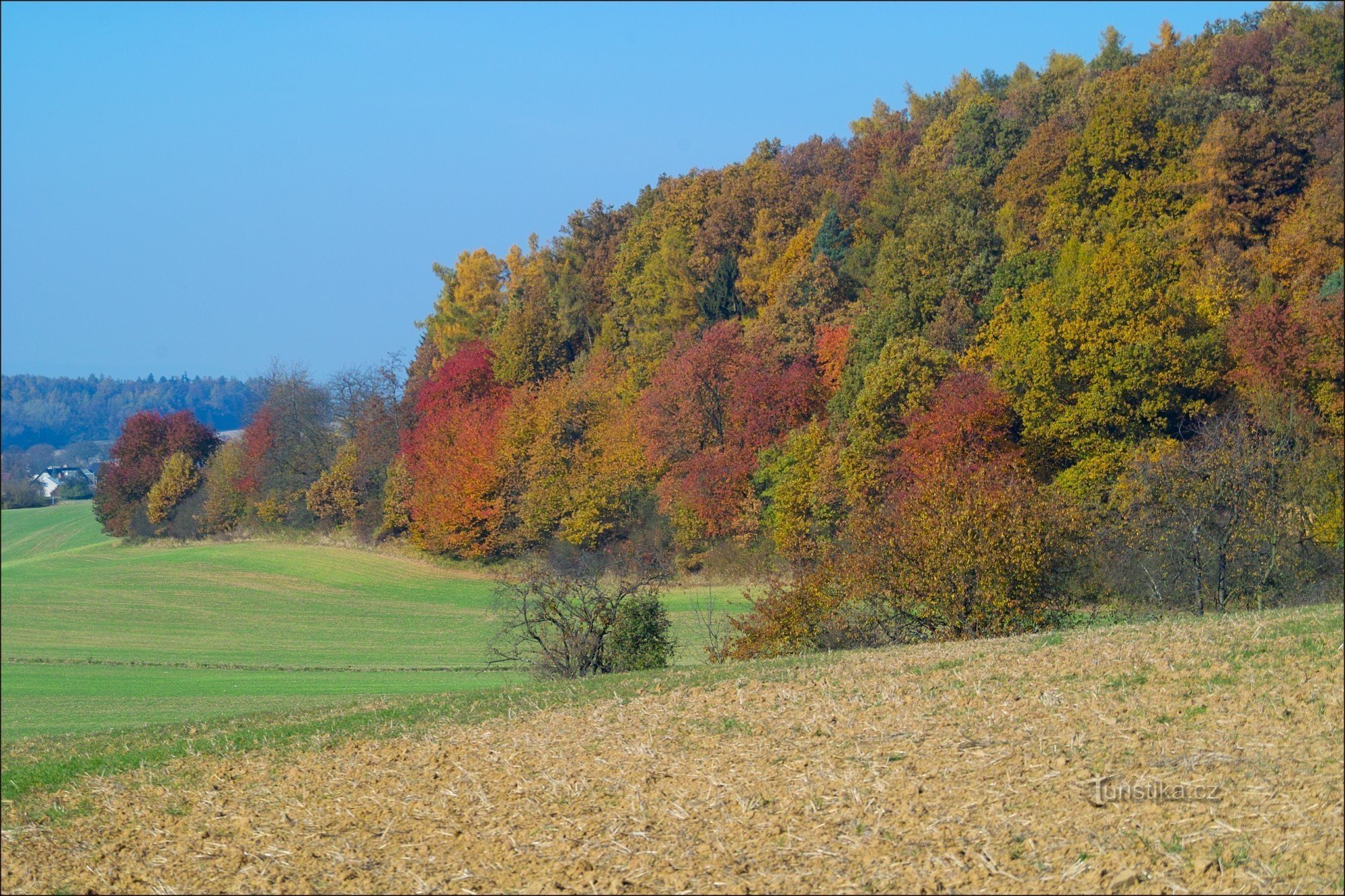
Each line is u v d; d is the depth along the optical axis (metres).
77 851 11.62
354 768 13.81
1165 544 29.67
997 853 8.45
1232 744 9.80
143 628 64.38
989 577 26.62
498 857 9.90
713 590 58.88
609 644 27.22
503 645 50.84
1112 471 46.94
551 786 11.80
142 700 41.50
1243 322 47.69
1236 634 14.31
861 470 53.78
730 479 63.91
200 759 15.45
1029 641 17.83
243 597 72.19
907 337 59.00
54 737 21.47
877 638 28.16
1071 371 50.09
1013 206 69.81
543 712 16.31
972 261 64.38
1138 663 13.28
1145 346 47.78
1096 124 64.31
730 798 10.55
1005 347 54.31
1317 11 68.25
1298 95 63.38
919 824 9.19
